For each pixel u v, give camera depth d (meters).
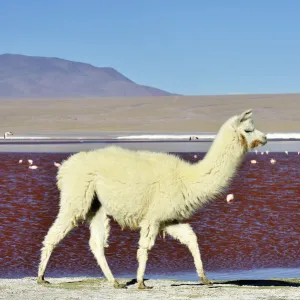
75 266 15.71
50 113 156.88
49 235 12.18
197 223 21.38
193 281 13.12
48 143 75.25
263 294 10.94
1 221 21.88
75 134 109.38
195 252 12.04
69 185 12.09
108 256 16.70
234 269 15.36
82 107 165.75
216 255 16.86
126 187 11.80
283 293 11.02
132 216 11.92
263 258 16.52
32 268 15.52
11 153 58.22
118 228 20.45
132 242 18.45
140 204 11.80
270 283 12.79
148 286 11.92
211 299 10.45
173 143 71.38
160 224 12.04
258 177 36.88
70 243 18.23
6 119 147.00
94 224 12.33
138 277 11.78
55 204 26.00
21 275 14.84
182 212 11.92
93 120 143.62
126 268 15.49
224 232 19.88
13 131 123.75
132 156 12.12
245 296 10.71
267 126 126.50
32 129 129.00
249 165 45.25
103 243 12.29
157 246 17.81
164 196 11.76
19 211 24.03
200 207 12.09
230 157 11.93
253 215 23.03
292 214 23.36
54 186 32.72
